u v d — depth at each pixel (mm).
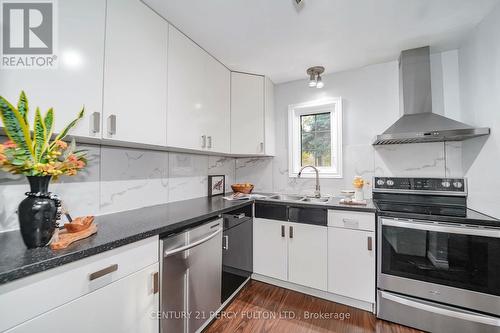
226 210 1680
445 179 1862
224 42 1787
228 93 2221
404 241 1547
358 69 2281
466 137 1682
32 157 842
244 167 2893
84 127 1032
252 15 1467
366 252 1687
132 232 1023
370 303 1710
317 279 1856
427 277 1474
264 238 2096
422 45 1858
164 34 1476
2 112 750
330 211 1814
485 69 1503
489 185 1468
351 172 2287
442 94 1956
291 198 2350
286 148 2662
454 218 1403
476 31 1604
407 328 1526
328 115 2520
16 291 658
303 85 2574
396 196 2043
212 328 1528
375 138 1854
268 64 2186
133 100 1260
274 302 1839
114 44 1164
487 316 1315
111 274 908
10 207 1049
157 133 1411
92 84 1063
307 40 1770
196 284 1369
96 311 854
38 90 890
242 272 1955
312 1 1343
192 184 2195
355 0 1333
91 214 1361
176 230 1251
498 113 1371
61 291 757
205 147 1867
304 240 1915
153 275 1088
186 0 1322
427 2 1354
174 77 1553
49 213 855
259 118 2430
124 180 1562
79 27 1016
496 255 1305
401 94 1976
